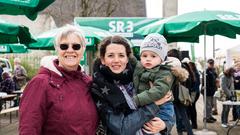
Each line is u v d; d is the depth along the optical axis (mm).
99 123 3031
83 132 2844
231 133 10539
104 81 2986
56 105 2795
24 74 17156
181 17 8742
